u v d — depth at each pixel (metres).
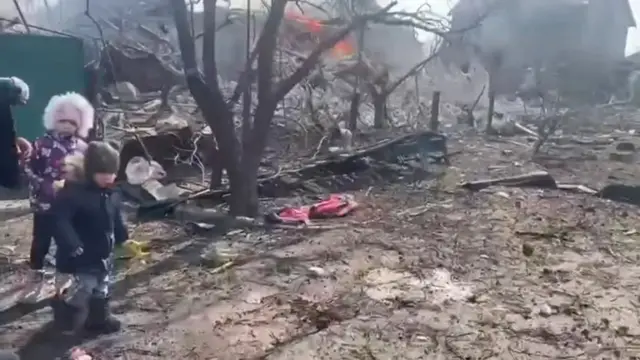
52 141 4.66
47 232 4.75
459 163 13.79
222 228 7.41
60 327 4.48
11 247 6.47
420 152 12.62
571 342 4.38
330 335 4.43
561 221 8.09
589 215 8.47
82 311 4.60
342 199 9.19
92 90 11.20
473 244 6.93
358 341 4.34
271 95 7.96
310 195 9.84
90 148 4.16
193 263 6.08
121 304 4.98
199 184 10.07
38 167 4.66
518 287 5.54
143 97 19.94
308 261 6.19
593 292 5.43
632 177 12.75
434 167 12.42
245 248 6.62
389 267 6.04
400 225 7.79
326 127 14.89
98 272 4.31
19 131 10.47
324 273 5.79
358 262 6.18
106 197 4.29
